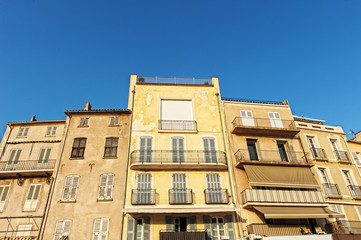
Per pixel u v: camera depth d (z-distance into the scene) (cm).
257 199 1825
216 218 1808
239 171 2033
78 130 2117
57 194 1817
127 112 2220
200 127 2205
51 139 2205
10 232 1755
